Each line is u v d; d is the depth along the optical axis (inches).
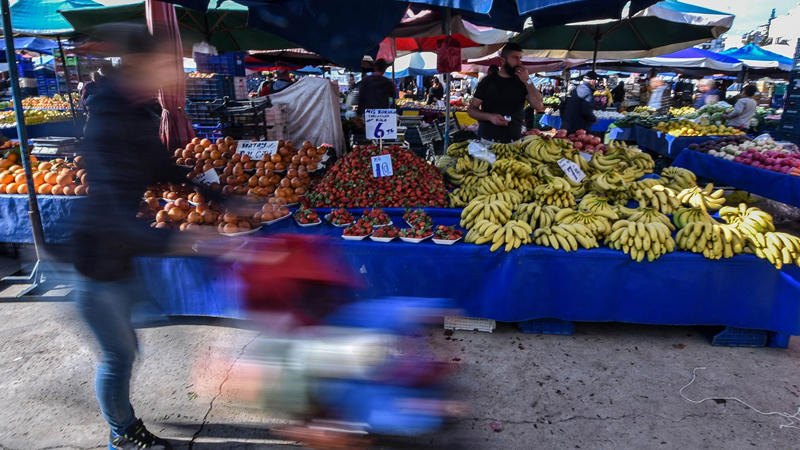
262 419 107.0
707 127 353.1
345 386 73.0
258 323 77.1
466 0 130.4
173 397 115.0
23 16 244.7
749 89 381.1
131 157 80.0
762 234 132.3
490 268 138.0
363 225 144.0
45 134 423.5
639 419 107.7
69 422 107.6
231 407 111.3
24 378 123.0
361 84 301.7
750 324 134.6
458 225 159.3
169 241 87.0
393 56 350.3
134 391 117.3
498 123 208.5
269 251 82.7
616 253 132.3
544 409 111.2
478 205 151.9
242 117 223.5
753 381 121.7
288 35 180.2
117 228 80.1
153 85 78.3
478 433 103.2
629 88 997.8
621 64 602.9
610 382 121.3
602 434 103.1
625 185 174.2
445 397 76.4
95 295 82.2
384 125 188.2
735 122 382.9
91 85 347.3
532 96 219.5
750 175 252.2
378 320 75.7
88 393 117.6
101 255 79.9
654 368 127.6
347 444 75.1
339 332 74.0
